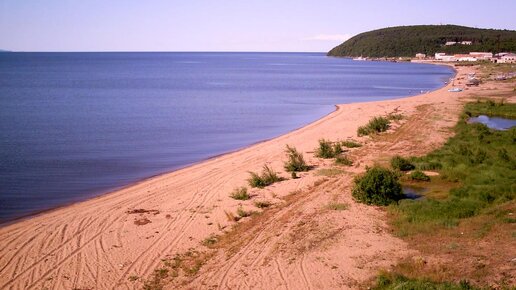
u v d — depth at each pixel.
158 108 55.59
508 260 12.48
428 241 14.59
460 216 16.86
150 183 23.81
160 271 13.64
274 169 25.67
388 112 47.62
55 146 33.06
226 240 15.83
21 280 13.16
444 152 28.50
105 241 15.94
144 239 16.09
